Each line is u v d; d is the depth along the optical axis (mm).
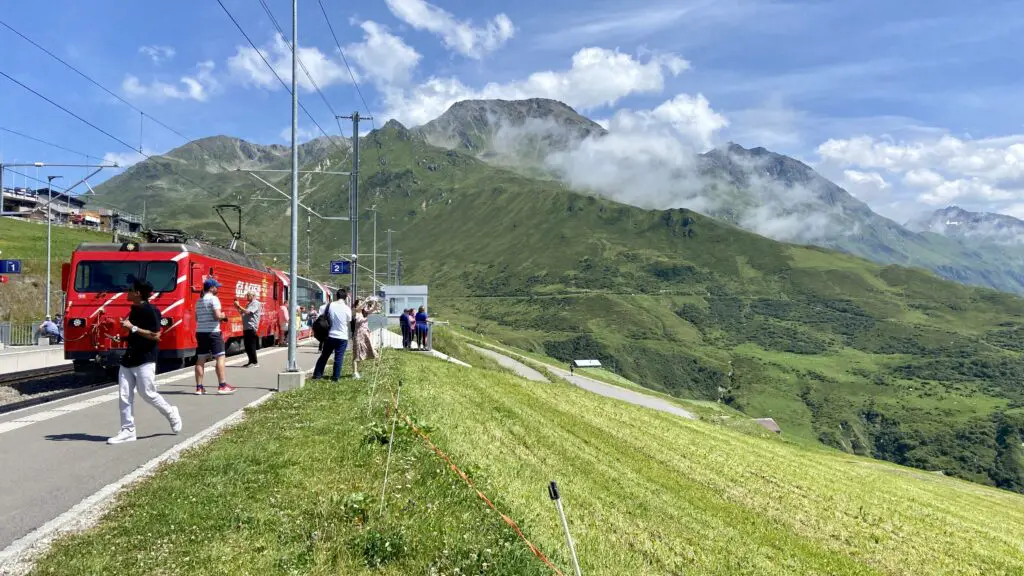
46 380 23672
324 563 6332
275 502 7758
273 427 12258
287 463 9555
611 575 8664
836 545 15336
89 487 8195
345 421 12992
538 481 13023
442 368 30562
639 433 25562
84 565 5820
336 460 9961
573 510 11773
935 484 36156
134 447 10438
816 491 21312
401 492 8742
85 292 22344
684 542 12078
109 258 22734
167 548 6293
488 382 30016
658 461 20609
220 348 16531
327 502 7855
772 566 12039
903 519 19703
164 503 7488
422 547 6996
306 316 48781
